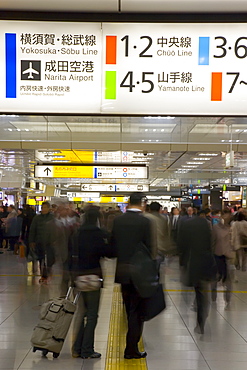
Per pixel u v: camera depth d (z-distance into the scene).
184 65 3.17
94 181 33.25
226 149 20.95
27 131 20.95
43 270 9.98
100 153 22.56
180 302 8.13
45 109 3.19
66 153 22.95
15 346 5.48
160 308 4.90
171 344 5.63
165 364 4.88
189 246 6.10
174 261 14.67
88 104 3.19
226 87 3.17
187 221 6.18
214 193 27.38
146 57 3.18
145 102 3.19
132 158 24.56
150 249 4.87
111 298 8.42
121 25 3.17
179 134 20.95
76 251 5.60
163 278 10.70
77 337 5.21
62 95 3.19
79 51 3.17
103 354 5.21
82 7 3.07
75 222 8.45
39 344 4.98
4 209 18.06
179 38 3.17
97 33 3.17
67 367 4.77
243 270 12.85
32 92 3.18
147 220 4.88
